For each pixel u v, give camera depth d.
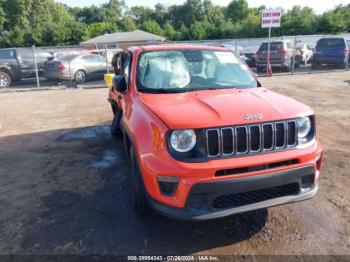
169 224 3.56
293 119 3.10
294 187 3.14
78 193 4.32
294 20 55.16
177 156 2.87
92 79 17.30
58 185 4.59
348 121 7.58
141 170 3.17
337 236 3.27
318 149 3.25
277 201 3.05
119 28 80.38
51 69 15.55
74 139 6.83
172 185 2.93
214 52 4.70
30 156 5.83
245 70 4.57
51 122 8.49
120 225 3.56
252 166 2.91
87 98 12.16
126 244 3.24
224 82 4.20
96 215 3.77
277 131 3.04
